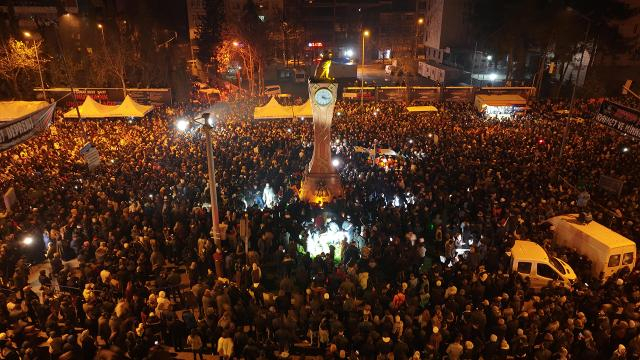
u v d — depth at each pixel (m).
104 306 12.42
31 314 13.47
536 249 15.47
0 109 26.56
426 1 83.06
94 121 33.66
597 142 27.97
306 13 87.50
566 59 47.75
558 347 11.08
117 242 15.72
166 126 32.09
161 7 77.88
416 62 76.38
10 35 42.28
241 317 12.68
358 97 42.50
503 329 11.59
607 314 12.53
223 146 26.28
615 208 18.59
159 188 20.14
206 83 58.94
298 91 60.97
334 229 16.84
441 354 11.79
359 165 23.36
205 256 15.63
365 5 88.12
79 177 21.78
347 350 12.09
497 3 51.47
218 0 65.75
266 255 16.33
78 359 10.38
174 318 12.36
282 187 20.45
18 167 22.91
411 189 20.34
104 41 47.00
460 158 23.80
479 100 40.06
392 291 13.45
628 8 45.78
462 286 13.45
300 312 12.59
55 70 45.09
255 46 57.19
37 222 16.95
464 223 16.97
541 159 24.09
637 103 38.75
